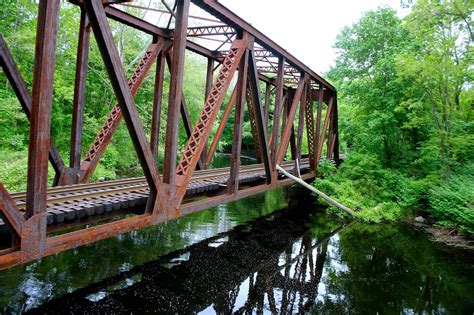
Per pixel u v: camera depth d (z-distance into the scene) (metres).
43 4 3.35
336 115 18.70
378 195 15.81
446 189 12.91
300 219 13.80
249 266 8.79
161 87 9.37
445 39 13.30
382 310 7.11
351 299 7.53
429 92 14.36
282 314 6.70
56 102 15.29
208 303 6.80
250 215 13.64
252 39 7.96
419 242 11.93
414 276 8.98
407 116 15.62
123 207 5.51
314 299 7.43
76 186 6.37
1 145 13.70
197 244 9.70
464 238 12.18
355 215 14.09
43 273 6.96
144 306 6.36
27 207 3.53
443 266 9.75
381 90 16.72
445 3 12.70
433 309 7.24
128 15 8.02
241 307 6.86
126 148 18.06
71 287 6.59
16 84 5.80
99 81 18.31
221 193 8.33
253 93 8.38
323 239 11.62
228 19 6.96
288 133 11.30
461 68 13.10
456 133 13.93
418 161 15.71
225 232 11.12
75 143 7.39
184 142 20.17
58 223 4.54
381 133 16.92
